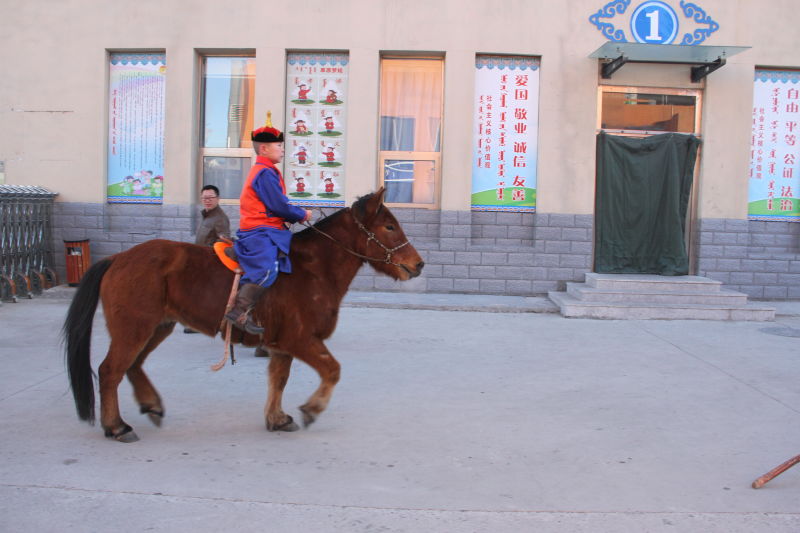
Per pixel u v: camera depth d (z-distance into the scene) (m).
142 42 11.34
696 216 11.70
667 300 10.48
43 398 6.02
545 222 11.45
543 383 6.79
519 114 11.52
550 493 4.27
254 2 11.26
